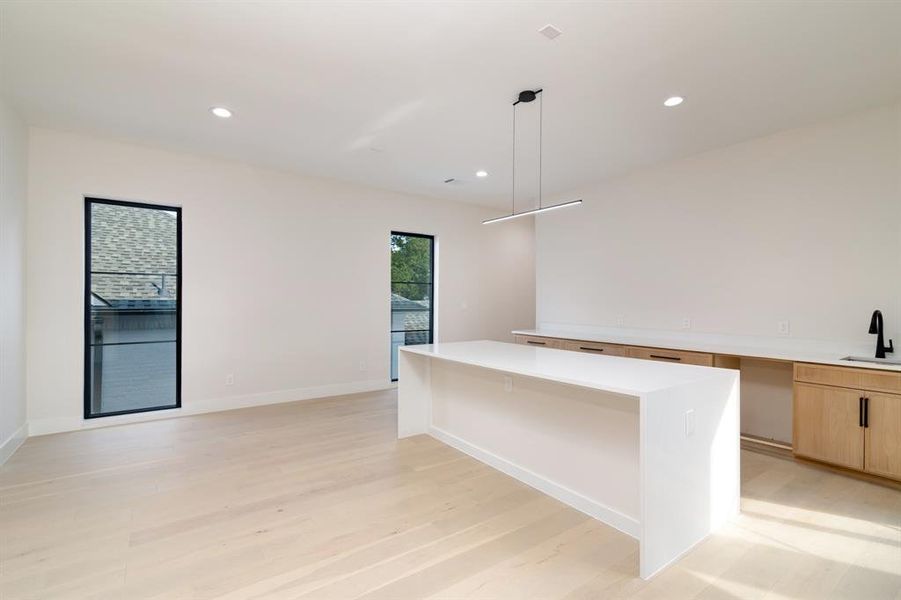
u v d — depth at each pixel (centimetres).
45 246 366
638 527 212
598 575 183
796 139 357
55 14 216
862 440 278
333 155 431
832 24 221
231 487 268
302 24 225
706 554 199
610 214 511
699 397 209
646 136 378
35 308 363
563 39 236
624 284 495
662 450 188
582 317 545
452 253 633
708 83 284
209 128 364
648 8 210
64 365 376
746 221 388
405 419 367
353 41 240
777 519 230
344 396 520
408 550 201
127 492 261
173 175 422
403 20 221
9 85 291
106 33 233
